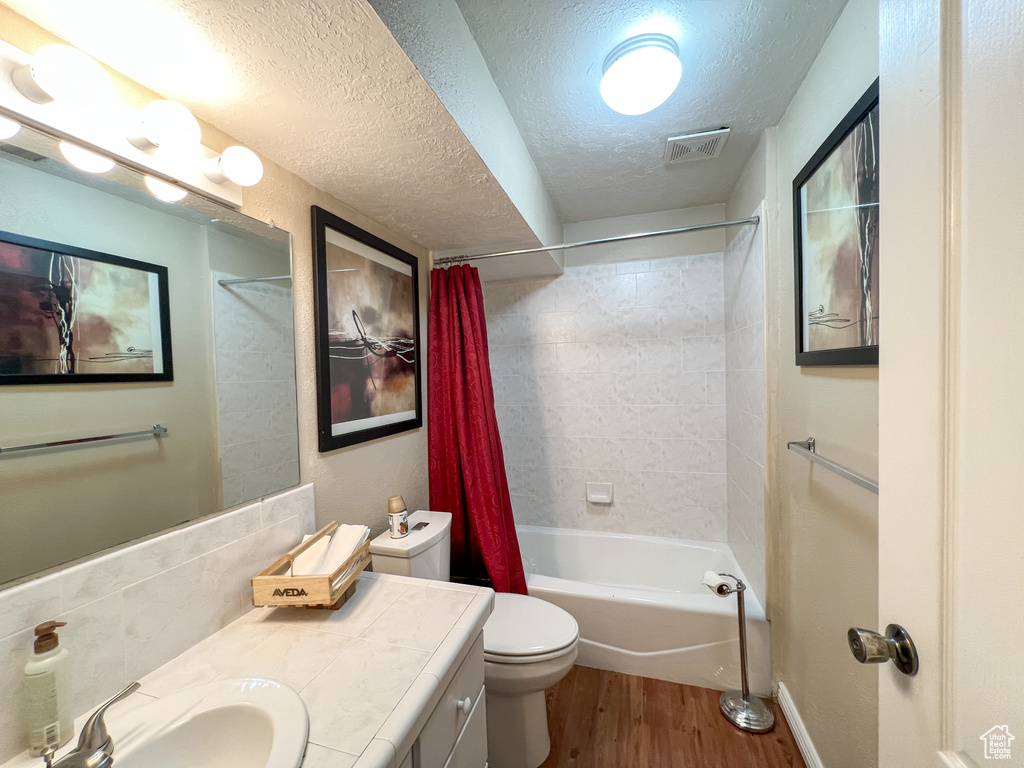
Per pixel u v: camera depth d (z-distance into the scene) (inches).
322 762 21.4
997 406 14.3
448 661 29.9
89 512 27.1
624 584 92.4
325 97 32.8
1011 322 13.8
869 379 36.6
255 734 25.0
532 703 53.2
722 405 87.6
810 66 46.5
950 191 16.4
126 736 23.2
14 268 24.0
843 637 42.7
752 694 63.0
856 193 37.4
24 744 23.1
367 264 58.6
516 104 51.1
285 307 44.1
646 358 92.2
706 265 87.0
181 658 31.0
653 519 93.6
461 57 38.0
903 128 19.1
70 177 26.6
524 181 59.9
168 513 32.0
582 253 95.1
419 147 40.4
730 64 45.9
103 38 26.5
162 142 30.4
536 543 98.5
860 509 38.9
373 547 53.1
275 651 31.3
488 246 74.4
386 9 25.8
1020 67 13.4
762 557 63.9
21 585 23.5
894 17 19.7
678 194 80.0
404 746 23.6
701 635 65.4
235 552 36.6
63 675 23.4
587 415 97.0
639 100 46.3
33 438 24.6
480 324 74.7
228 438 37.4
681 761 52.9
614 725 58.9
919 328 18.1
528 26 39.5
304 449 46.4
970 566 15.5
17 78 23.6
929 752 17.2
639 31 40.5
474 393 71.7
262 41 26.8
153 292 31.7
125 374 29.7
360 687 27.1
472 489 70.7
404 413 67.9
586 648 70.9
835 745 44.6
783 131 55.6
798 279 50.9
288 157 42.0
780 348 59.7
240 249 39.1
